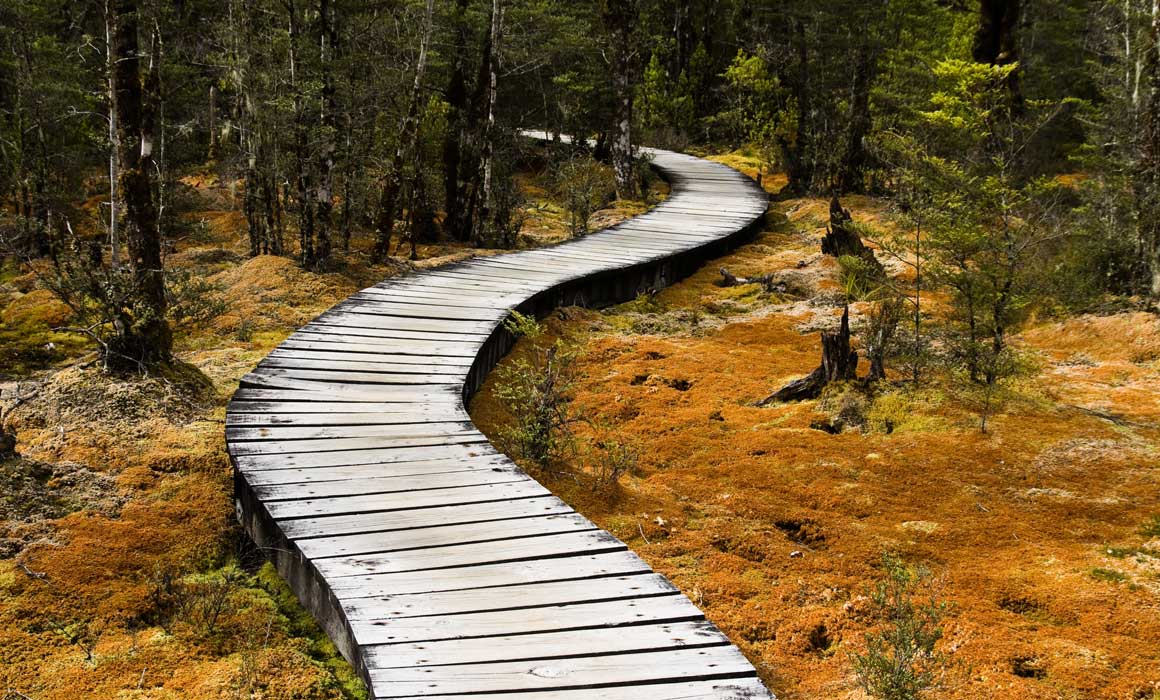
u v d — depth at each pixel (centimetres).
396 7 1895
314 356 891
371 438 704
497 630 455
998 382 906
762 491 733
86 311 866
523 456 766
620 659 434
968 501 702
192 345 1052
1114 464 748
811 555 634
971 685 479
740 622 546
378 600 480
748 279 1484
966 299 939
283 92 1394
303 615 551
